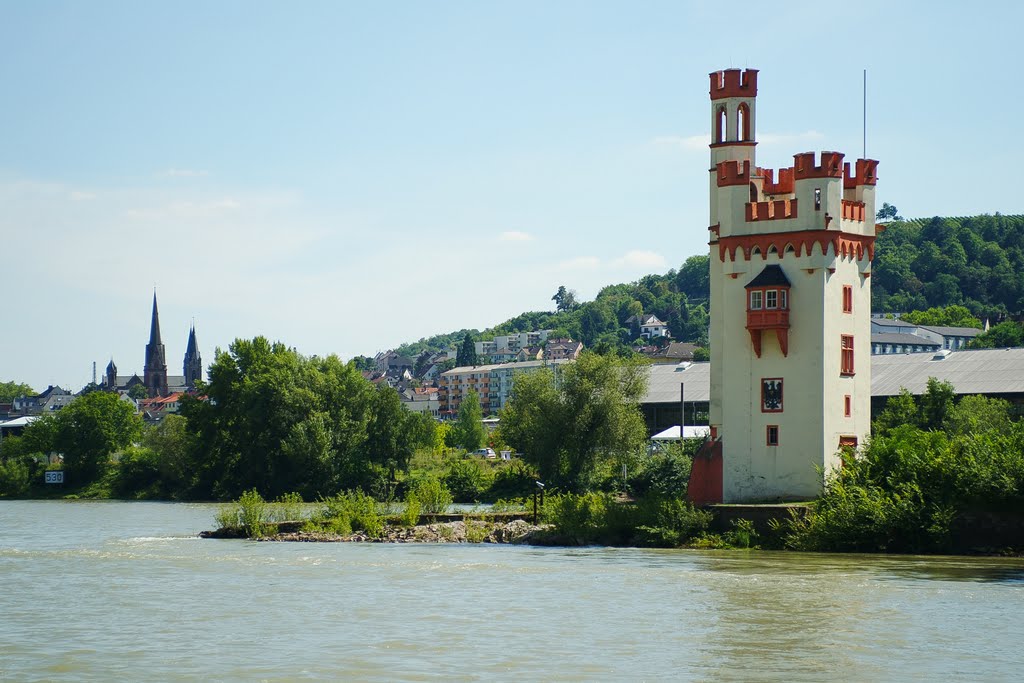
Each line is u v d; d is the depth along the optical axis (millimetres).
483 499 157375
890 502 83000
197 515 143750
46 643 53969
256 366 187500
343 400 181625
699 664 48656
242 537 104062
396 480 177625
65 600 66125
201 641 54062
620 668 48062
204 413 190875
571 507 97938
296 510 116125
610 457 147125
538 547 93000
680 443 138125
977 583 67750
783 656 49906
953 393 121938
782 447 93250
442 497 112625
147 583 72562
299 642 53594
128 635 55750
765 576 71438
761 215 94438
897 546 83000
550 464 146625
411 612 61000
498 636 54438
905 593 64562
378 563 81188
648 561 80375
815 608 60469
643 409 164500
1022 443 84000
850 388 94812
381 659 49906
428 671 47781
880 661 48969
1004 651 50531
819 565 76312
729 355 95625
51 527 123000
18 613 61938
